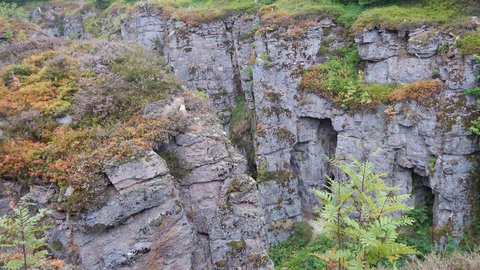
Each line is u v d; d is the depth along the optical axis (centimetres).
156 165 1050
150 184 1025
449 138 1902
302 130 2462
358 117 2150
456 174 1919
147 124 1138
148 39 3359
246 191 1223
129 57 1443
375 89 2120
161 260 1041
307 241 2308
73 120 1159
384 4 2375
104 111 1179
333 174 2447
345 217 602
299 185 2575
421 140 1997
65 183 985
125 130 1110
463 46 1847
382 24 2102
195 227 1191
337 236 634
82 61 1382
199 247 1183
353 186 648
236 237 1202
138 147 1046
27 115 1135
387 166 2105
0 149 1043
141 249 1009
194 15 3031
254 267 1202
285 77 2441
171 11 3238
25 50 1534
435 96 1938
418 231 2034
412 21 2033
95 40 1683
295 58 2417
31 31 2036
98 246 988
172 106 1220
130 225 1012
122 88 1250
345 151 2234
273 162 2508
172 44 3059
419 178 2158
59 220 980
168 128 1150
